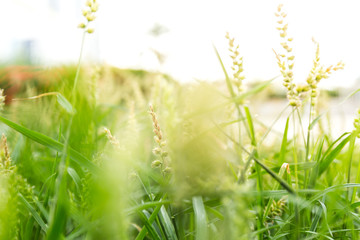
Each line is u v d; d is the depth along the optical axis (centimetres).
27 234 30
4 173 27
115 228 19
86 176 29
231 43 32
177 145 25
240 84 32
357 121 33
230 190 22
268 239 32
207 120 26
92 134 48
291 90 35
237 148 31
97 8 30
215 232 31
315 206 34
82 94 53
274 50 34
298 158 45
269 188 39
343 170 38
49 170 39
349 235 34
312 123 36
